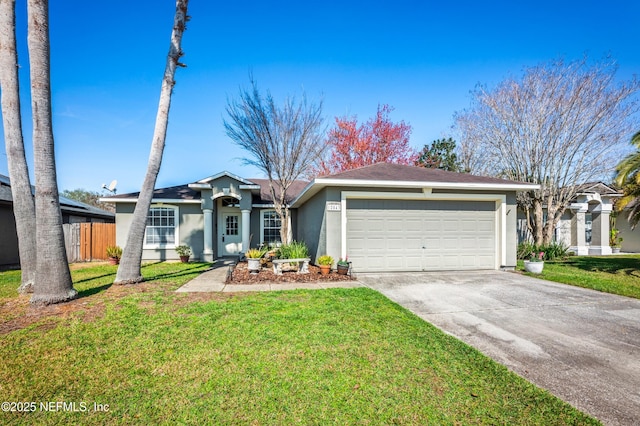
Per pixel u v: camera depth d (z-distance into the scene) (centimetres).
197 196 1446
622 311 576
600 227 1684
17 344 407
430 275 916
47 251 587
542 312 569
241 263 1228
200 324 477
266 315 521
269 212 1602
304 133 1378
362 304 592
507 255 998
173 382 317
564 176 1397
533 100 1384
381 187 949
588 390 309
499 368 347
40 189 590
